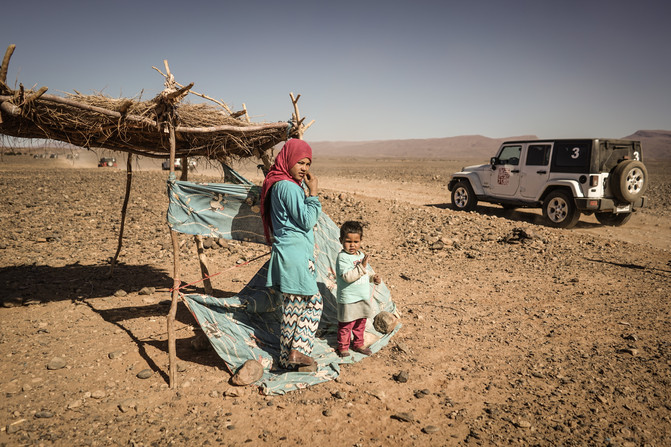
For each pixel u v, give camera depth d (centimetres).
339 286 413
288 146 376
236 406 336
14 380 360
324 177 3228
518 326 505
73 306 535
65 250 820
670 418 326
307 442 295
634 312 553
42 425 303
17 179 2275
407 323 511
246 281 654
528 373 394
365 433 306
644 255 881
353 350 434
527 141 1275
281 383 362
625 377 386
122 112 380
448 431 309
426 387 370
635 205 1190
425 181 2742
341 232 411
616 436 303
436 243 925
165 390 355
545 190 1226
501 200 1341
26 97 353
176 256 387
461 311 552
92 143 416
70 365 388
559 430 310
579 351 438
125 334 459
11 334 448
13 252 787
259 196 423
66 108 374
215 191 406
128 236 965
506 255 865
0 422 304
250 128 439
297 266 369
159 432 301
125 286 618
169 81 395
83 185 2027
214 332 391
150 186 2052
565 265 793
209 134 431
